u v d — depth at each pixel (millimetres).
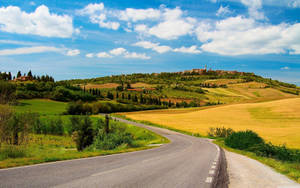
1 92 17500
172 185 6121
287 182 7348
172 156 14469
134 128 67375
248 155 20125
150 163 10477
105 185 5715
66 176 6590
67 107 106188
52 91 154750
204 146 27156
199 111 107375
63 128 62906
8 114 15531
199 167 9859
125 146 23062
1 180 5816
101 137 24547
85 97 163750
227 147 29250
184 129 67500
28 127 17203
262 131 56000
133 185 5875
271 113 84812
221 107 109250
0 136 15000
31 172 6984
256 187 6477
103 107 125688
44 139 46969
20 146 12656
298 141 41594
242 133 29531
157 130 66000
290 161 16797
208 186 6199
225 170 9438
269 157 19016
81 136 29781
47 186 5375
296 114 79312
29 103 119500
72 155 12359
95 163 9664
